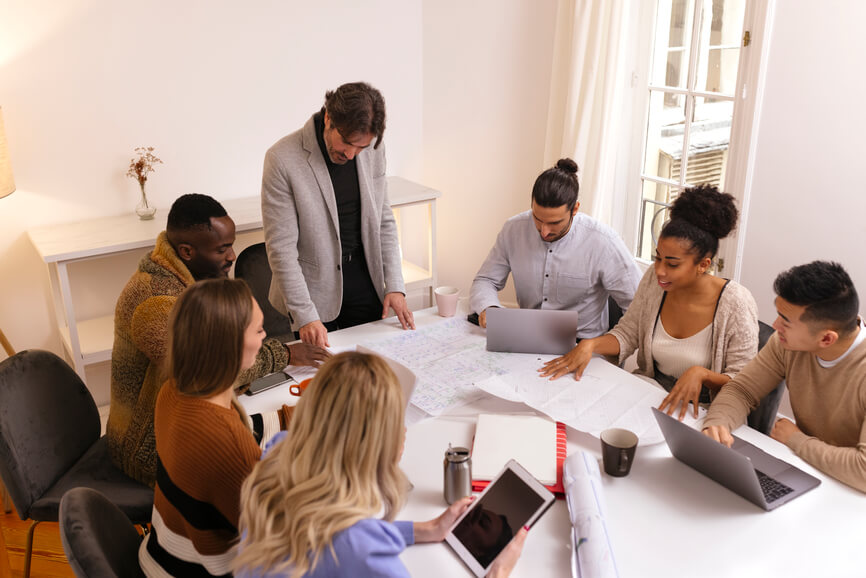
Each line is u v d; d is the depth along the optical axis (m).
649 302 2.08
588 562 1.23
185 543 1.35
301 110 3.46
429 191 3.46
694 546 1.32
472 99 3.70
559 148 3.48
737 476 1.41
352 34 3.47
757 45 2.70
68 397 1.99
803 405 1.73
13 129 2.86
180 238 1.85
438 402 1.80
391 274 2.48
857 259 2.60
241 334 1.27
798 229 2.75
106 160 3.06
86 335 2.97
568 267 2.37
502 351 2.07
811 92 2.59
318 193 2.29
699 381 1.82
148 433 1.84
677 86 3.16
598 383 1.86
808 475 1.50
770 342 1.80
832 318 1.53
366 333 2.23
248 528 1.08
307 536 1.01
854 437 1.64
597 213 3.39
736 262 2.98
